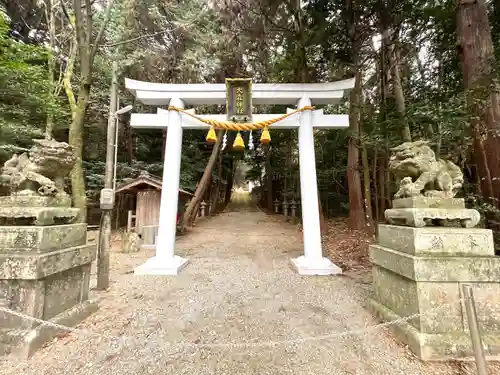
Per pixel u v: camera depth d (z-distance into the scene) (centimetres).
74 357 211
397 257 250
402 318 229
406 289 239
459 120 383
